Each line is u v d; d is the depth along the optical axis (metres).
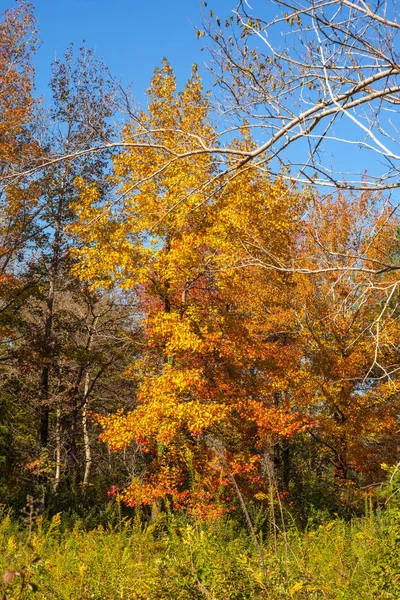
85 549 7.19
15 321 21.22
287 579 4.22
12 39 20.19
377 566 5.04
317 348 15.79
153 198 13.79
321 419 16.92
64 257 21.39
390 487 7.27
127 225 14.41
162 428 14.11
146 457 20.84
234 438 14.73
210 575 4.30
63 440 23.09
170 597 4.05
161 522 6.91
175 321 14.68
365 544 6.24
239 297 15.72
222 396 14.51
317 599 4.31
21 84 20.28
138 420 14.75
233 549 5.57
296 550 6.37
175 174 12.42
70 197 20.30
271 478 4.43
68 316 24.03
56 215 20.47
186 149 5.04
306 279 11.97
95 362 21.58
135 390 23.41
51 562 5.57
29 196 19.11
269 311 16.17
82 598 4.41
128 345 21.72
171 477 13.88
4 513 12.95
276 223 11.03
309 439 19.50
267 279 13.63
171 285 15.72
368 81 3.82
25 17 20.34
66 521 11.80
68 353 20.91
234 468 13.01
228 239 11.95
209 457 13.75
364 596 4.48
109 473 25.47
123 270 14.80
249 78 4.27
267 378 15.62
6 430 21.22
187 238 13.30
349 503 15.84
